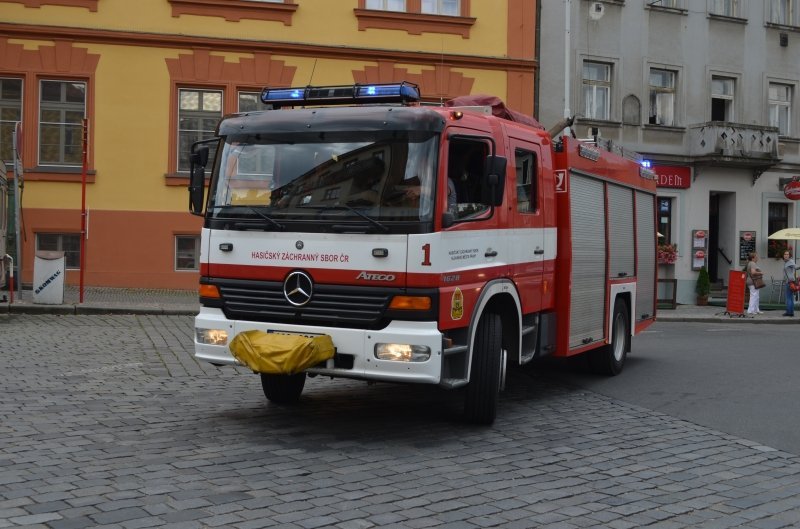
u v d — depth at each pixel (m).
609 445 7.60
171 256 21.64
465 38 24.16
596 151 10.46
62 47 21.12
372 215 7.09
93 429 7.31
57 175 21.00
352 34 23.11
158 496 5.46
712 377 11.80
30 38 21.00
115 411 8.11
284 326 7.26
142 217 21.48
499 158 7.44
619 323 11.80
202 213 8.00
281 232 7.33
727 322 23.39
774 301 30.59
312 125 7.42
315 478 6.06
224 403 8.73
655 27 28.61
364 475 6.20
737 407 9.67
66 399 8.58
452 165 7.33
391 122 7.19
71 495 5.41
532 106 24.92
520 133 8.57
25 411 7.92
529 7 24.75
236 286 7.52
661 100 29.19
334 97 7.88
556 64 26.45
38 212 20.91
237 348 7.19
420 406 8.97
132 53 21.50
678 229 29.00
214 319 7.57
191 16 21.88
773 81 30.83
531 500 5.79
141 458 6.41
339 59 23.02
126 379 9.87
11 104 21.16
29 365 10.49
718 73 29.77
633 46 28.20
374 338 6.99
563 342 9.55
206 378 10.17
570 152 9.53
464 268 7.41
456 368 7.46
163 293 20.89
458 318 7.31
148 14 21.58
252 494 5.60
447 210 7.19
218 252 7.59
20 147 17.55
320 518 5.17
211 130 22.22
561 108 26.53
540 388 10.66
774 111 31.20
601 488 6.17
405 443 7.30
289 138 7.49
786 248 30.73
